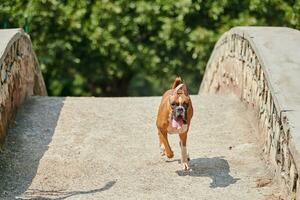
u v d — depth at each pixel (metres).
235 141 10.09
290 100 8.19
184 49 17.03
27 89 12.52
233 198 8.06
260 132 9.80
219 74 14.20
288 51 9.65
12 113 10.85
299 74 8.87
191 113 8.52
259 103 10.00
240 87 11.91
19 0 16.67
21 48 11.81
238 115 11.23
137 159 9.42
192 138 10.27
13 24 16.92
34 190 8.40
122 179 8.73
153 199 8.09
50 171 8.98
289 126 7.61
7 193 8.28
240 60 11.88
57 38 16.89
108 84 19.50
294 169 7.41
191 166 9.10
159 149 9.80
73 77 17.59
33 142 10.01
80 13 16.53
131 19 16.75
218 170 8.95
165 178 8.73
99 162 9.30
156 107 11.90
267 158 9.02
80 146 9.90
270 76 8.84
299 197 7.16
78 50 17.42
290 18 16.67
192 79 22.52
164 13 16.69
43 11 16.53
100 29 16.62
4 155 9.44
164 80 18.03
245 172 8.88
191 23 17.02
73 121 11.02
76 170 9.04
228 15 16.86
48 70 17.38
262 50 9.72
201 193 8.23
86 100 12.30
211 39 16.55
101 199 8.11
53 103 12.02
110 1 16.58
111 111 11.60
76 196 8.20
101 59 17.52
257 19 16.77
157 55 17.33
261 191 8.23
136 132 10.56
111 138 10.26
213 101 12.15
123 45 16.86
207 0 16.58
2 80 9.91
